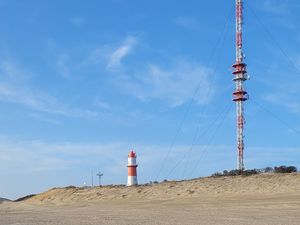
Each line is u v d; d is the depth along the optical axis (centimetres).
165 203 3972
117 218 2647
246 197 3847
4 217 2992
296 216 2495
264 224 2120
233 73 5784
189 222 2297
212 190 4316
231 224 2152
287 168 5038
